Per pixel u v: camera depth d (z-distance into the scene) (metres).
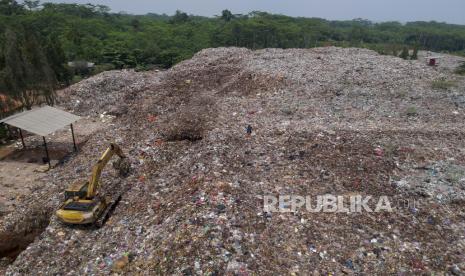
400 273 8.62
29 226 12.60
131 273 9.23
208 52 35.12
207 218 10.16
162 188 13.12
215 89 25.06
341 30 116.00
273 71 25.16
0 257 11.97
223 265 8.70
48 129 16.66
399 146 14.29
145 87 26.62
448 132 15.66
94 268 9.77
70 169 16.05
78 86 27.30
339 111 19.16
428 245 9.48
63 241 11.10
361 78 23.20
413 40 111.25
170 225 10.39
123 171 14.47
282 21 99.81
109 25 75.88
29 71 21.81
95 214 11.32
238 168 13.25
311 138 15.19
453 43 110.56
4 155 18.39
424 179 12.19
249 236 9.65
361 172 12.77
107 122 22.58
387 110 19.02
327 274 8.62
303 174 12.75
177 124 18.30
